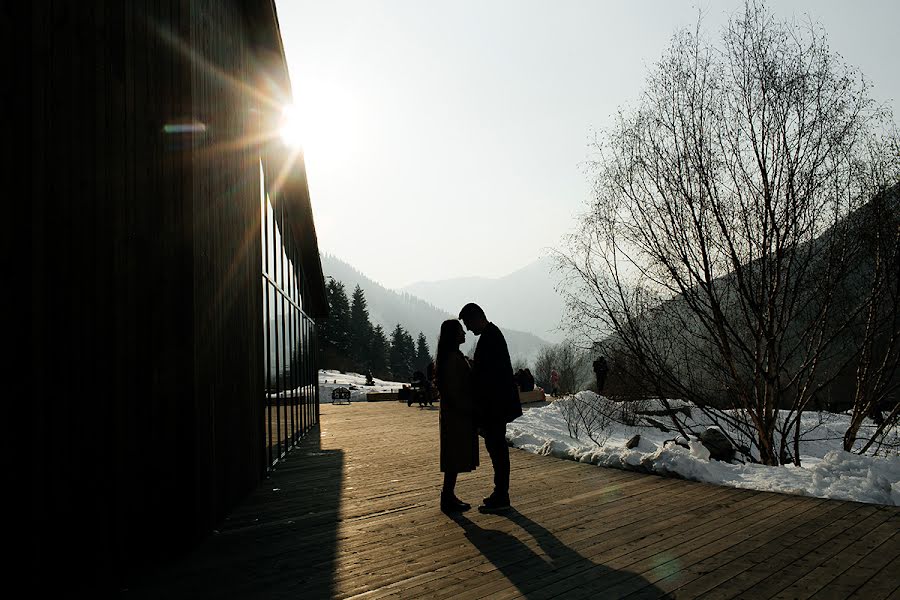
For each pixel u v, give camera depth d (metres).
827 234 8.55
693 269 9.10
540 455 9.54
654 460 7.43
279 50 8.23
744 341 9.16
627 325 9.84
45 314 3.44
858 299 8.63
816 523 4.84
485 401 5.64
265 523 5.44
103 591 3.69
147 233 4.31
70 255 3.63
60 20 3.64
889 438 9.41
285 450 10.43
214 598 3.55
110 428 3.87
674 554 4.14
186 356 4.60
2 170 3.25
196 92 5.04
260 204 8.65
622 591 3.46
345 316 102.44
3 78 3.29
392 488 7.02
